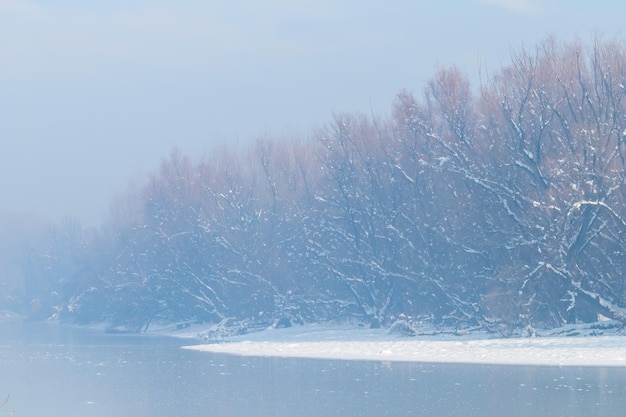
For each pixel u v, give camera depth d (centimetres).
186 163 11125
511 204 6750
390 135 8312
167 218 10862
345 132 8556
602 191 6169
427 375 4694
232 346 7294
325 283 8900
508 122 6706
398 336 7112
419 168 7619
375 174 8338
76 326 13788
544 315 6488
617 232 6294
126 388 4553
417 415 3491
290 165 9894
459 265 7162
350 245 8531
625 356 5009
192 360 6156
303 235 9012
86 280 14100
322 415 3562
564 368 4725
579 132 6341
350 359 5794
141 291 11062
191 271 10375
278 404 3875
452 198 7288
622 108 6681
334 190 8638
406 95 7638
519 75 7025
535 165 6612
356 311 8781
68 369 5641
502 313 6369
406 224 7988
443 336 6819
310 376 4853
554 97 6744
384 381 4519
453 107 7238
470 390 4075
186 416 3641
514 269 6397
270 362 5794
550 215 6291
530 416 3369
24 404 4041
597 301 6097
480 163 6944
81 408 3906
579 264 6362
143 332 11175
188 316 11150
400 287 8119
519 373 4606
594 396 3778
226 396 4162
